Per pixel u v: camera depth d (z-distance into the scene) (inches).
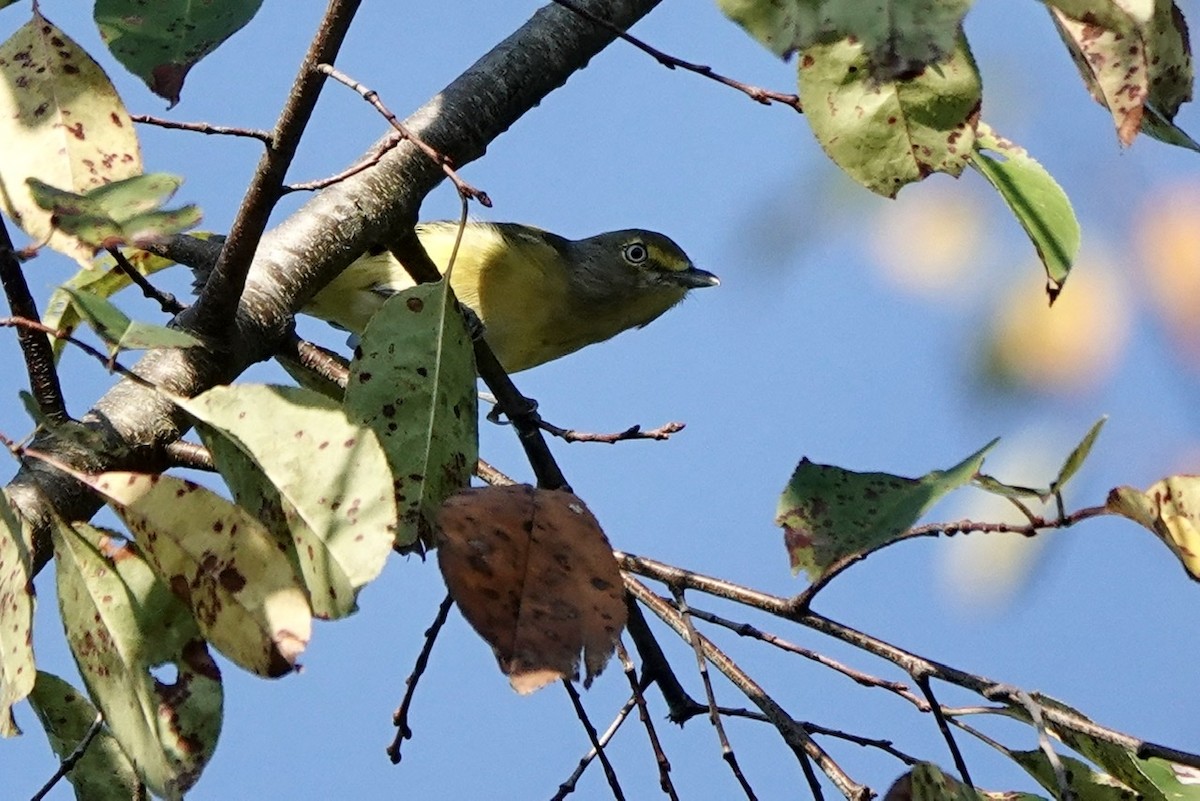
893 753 228.7
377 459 183.3
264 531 179.8
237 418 184.1
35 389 233.8
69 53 203.8
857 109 177.6
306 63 209.0
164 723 187.0
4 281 222.5
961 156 178.1
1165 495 195.6
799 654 229.6
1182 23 209.9
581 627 175.5
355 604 178.5
